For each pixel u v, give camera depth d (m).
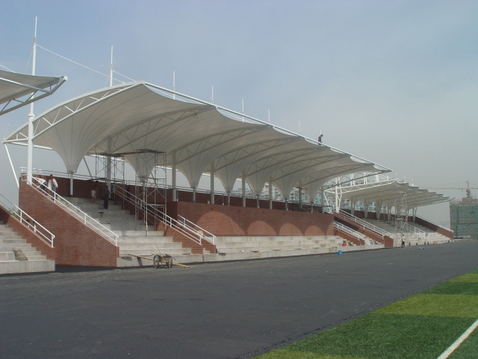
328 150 46.41
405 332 8.57
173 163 42.91
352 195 83.88
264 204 57.16
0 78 18.39
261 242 42.88
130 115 30.94
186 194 45.84
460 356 6.88
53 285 15.73
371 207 109.38
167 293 13.73
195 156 43.53
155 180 36.94
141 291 14.15
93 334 8.34
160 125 33.94
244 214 43.59
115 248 24.00
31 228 26.88
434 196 93.06
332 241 55.34
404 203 97.19
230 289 14.80
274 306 11.51
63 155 31.86
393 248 58.25
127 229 31.95
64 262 25.64
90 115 29.84
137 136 35.88
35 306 11.28
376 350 7.26
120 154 35.25
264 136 39.72
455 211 180.50
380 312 10.75
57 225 26.14
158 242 30.31
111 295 13.25
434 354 7.01
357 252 46.25
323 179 61.66
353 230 63.09
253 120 34.06
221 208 40.56
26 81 20.09
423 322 9.53
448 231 106.94
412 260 31.28
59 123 29.08
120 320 9.60
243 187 53.50
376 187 76.44
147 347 7.45
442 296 13.44
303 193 67.12
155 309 10.93
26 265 20.86
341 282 17.14
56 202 27.95
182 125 34.91
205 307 11.26
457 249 51.25
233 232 41.78
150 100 28.36
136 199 34.53
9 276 18.95
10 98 21.38
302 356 6.96
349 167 56.75
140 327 8.94
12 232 24.73
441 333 8.47
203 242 32.56
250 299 12.63
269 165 52.16
